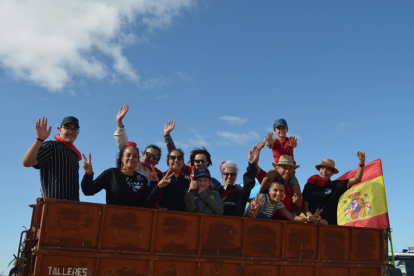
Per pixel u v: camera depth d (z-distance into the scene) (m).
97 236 4.68
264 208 6.54
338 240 6.33
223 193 6.83
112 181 5.75
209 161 7.55
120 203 5.68
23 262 4.72
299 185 7.69
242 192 6.48
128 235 4.85
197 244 5.23
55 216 4.52
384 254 6.65
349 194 8.96
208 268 5.23
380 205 8.22
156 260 4.94
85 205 4.69
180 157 6.28
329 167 7.67
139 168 6.44
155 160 7.02
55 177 5.73
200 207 6.00
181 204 6.15
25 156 5.38
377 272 6.59
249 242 5.57
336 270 6.21
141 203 5.82
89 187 5.54
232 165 7.00
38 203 4.96
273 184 6.48
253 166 6.36
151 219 5.02
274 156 8.60
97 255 4.62
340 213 9.05
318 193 7.62
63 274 4.45
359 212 8.60
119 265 4.76
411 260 8.33
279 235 5.83
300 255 5.93
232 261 5.36
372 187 8.48
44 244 4.41
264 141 7.20
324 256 6.12
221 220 5.45
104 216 4.77
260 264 5.57
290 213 6.74
